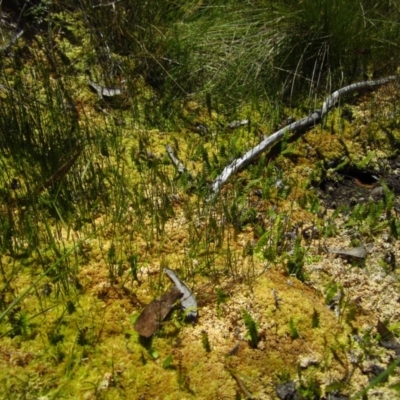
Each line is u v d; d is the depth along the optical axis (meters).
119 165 1.17
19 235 0.97
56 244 0.98
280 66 1.44
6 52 1.37
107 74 1.39
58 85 1.27
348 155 1.29
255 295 0.93
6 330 0.84
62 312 0.87
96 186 1.08
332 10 1.43
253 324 0.86
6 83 1.29
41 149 1.13
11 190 1.07
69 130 1.18
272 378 0.84
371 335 0.90
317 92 1.42
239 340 0.87
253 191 1.16
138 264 0.96
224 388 0.82
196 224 1.06
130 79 1.39
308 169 1.24
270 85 1.42
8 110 1.17
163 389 0.81
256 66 1.43
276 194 1.15
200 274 0.96
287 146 1.26
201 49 1.48
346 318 0.92
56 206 1.02
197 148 1.19
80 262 0.95
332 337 0.89
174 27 1.50
